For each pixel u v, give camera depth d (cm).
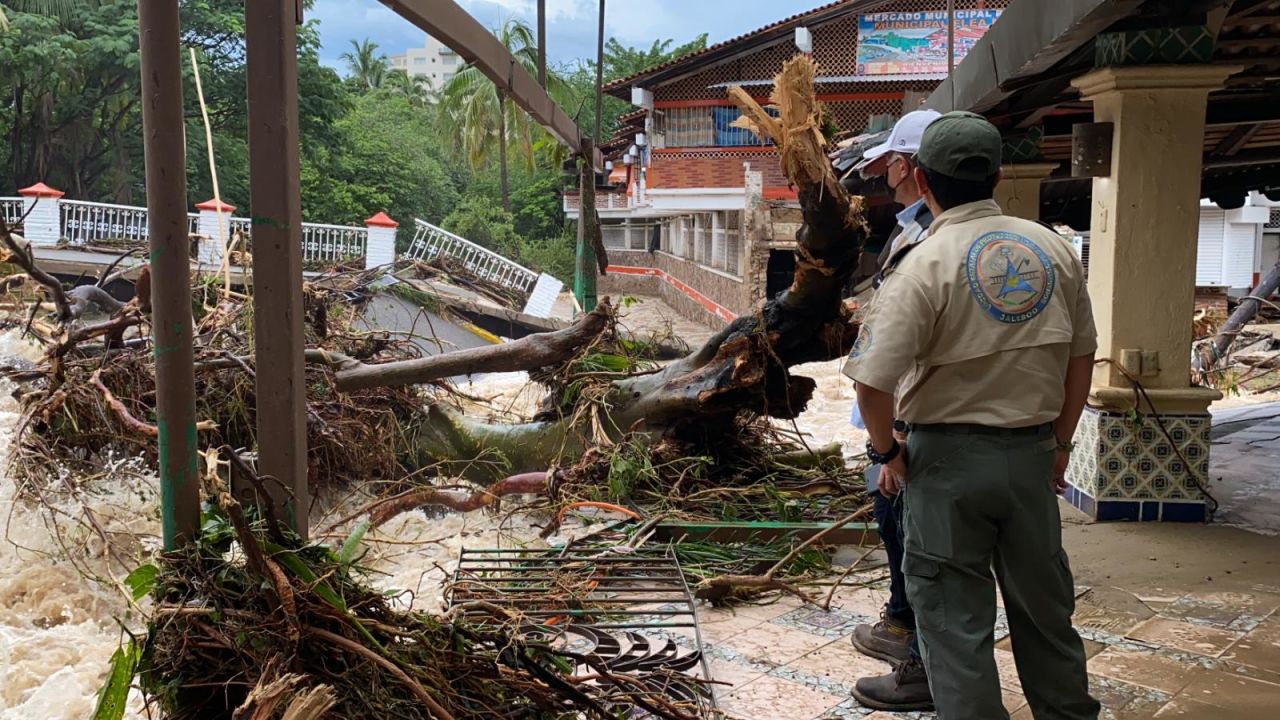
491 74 671
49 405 568
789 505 563
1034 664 284
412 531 595
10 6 3055
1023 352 271
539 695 300
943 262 275
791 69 483
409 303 1245
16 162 3250
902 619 390
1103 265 591
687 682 355
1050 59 530
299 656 262
